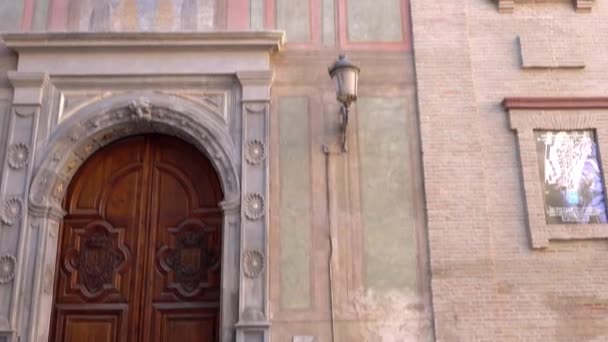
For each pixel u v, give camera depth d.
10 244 7.04
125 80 7.59
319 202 7.29
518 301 6.97
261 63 7.66
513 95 7.71
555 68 7.82
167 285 7.31
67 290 7.32
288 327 6.87
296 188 7.33
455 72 7.78
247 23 7.99
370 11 8.09
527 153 7.44
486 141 7.55
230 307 6.89
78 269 7.39
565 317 6.93
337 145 7.50
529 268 7.08
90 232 7.52
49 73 7.55
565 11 8.09
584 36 7.96
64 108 7.55
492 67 7.85
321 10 8.07
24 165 7.29
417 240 7.18
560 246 7.17
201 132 7.46
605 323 6.91
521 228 7.22
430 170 7.39
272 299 6.94
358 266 7.08
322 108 7.64
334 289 7.00
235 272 7.00
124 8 7.99
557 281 7.04
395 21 8.06
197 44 7.61
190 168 7.71
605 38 7.97
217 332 7.12
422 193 7.34
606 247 7.18
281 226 7.19
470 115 7.60
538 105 7.59
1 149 7.39
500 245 7.16
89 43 7.58
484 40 7.96
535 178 7.35
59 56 7.64
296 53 7.85
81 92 7.60
